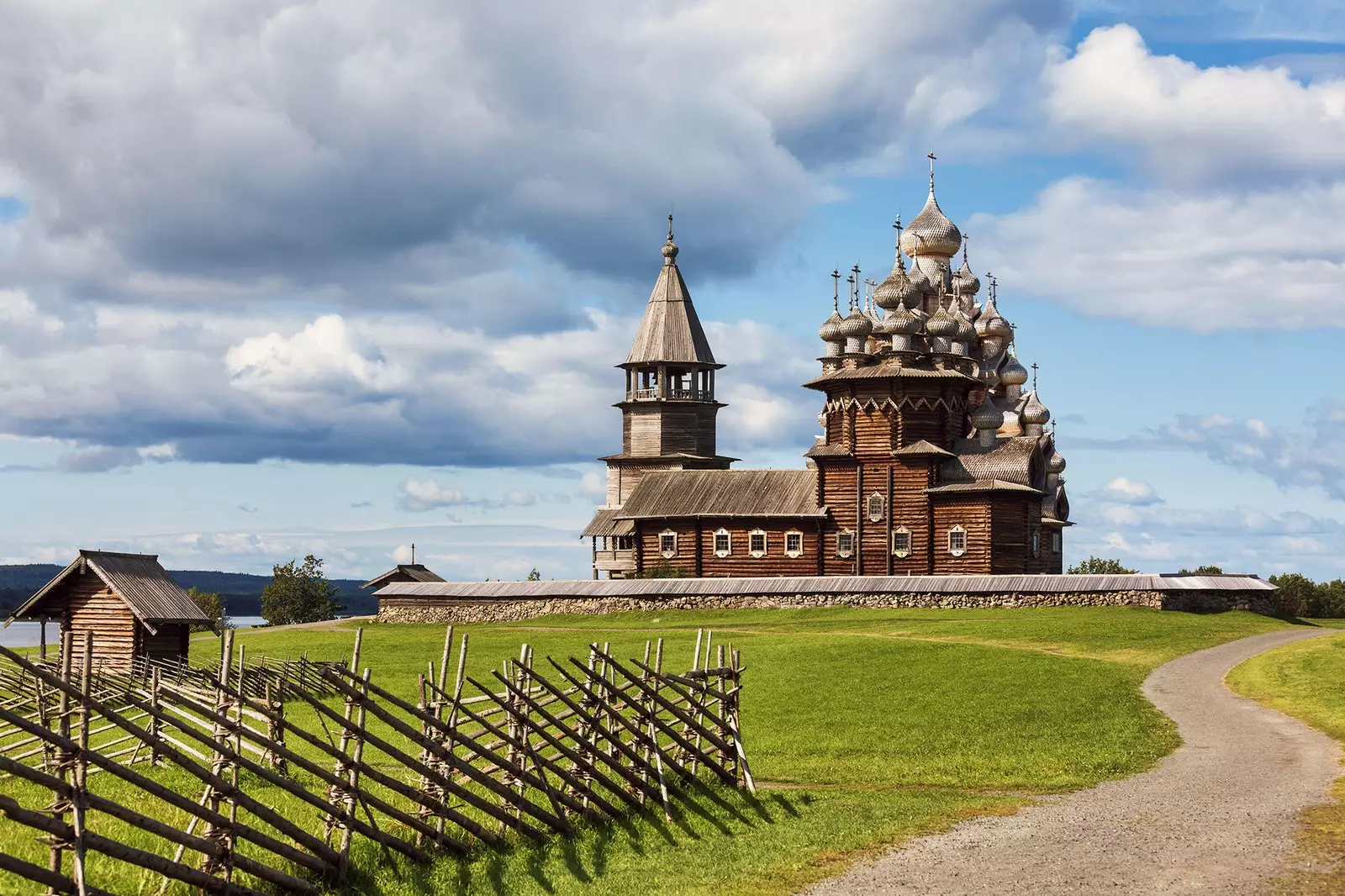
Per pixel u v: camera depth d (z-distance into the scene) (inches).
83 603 2395.4
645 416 4879.4
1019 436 3902.6
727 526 3858.3
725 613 3378.4
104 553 2410.2
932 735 1605.6
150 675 2218.3
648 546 3937.0
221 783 836.0
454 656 2714.1
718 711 1480.1
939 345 3848.4
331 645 3085.6
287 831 873.5
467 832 1023.6
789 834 1090.1
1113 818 1091.9
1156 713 1720.0
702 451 4901.6
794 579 3395.7
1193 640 2571.4
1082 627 2723.9
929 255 4325.8
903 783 1358.3
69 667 761.6
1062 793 1242.6
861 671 2149.4
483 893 922.1
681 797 1191.6
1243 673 2086.6
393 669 2554.1
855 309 3897.6
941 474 3710.6
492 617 3649.1
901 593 3275.1
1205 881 871.7
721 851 1046.4
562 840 1058.7
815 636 2709.2
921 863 963.3
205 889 820.0
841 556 3740.2
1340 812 1060.5
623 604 3521.2
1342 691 1815.9
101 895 737.0
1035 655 2265.0
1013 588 3193.9
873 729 1660.9
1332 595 5413.4
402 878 928.3
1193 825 1045.8
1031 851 982.4
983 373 4237.2
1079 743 1510.8
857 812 1165.1
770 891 914.1
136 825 774.5
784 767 1464.1
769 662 2306.8
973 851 990.4
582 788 1090.7
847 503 3742.6
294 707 2048.5
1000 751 1493.6
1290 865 900.6
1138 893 852.6
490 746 1360.7
